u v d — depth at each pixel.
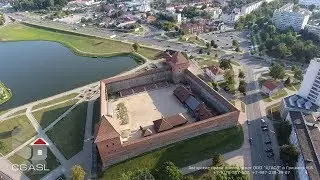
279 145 136.12
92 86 190.50
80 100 172.75
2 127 147.75
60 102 170.88
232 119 142.25
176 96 170.25
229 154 130.62
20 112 160.88
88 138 139.75
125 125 146.25
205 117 145.88
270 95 175.38
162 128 138.00
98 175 120.62
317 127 136.75
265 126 146.75
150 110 159.50
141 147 127.00
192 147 132.75
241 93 177.75
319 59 152.62
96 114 158.00
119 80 173.62
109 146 118.88
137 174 109.25
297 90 182.75
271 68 195.62
